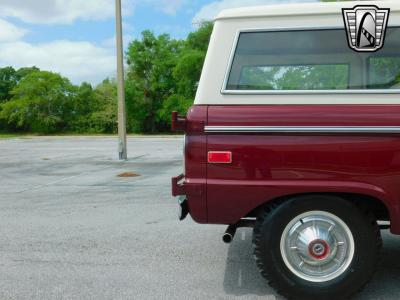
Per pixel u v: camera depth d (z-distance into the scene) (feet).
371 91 10.89
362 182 10.75
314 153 10.85
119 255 15.89
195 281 13.34
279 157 10.96
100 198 26.84
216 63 11.43
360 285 11.14
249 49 11.42
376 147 10.68
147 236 18.24
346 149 10.76
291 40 11.31
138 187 30.63
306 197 11.07
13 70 218.79
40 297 12.36
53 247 16.96
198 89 11.48
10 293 12.66
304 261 11.28
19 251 16.51
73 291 12.73
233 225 12.20
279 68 11.32
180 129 11.45
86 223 20.63
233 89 11.32
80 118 173.58
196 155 11.25
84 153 61.87
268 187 11.00
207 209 11.28
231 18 11.53
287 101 11.12
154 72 159.33
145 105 163.22
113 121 167.22
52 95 169.78
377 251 11.28
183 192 11.35
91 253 16.17
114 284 13.21
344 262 11.21
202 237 17.94
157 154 57.11
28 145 86.58
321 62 11.21
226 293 12.41
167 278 13.62
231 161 11.11
